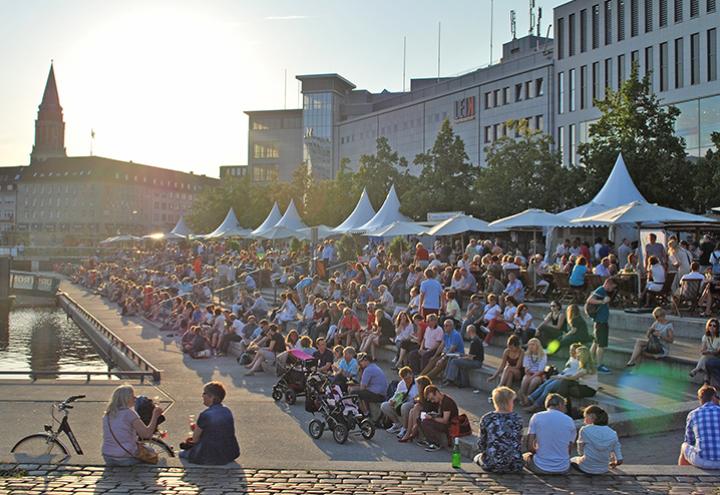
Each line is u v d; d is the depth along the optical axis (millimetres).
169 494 7449
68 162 155250
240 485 7750
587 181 31375
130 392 8703
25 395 14750
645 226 22312
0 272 56094
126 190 154250
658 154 30594
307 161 102562
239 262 36531
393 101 101375
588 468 8023
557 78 64688
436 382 14742
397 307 19344
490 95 77125
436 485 7734
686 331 16062
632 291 18609
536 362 12219
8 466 8445
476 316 17406
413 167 90938
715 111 48312
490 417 8281
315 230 29844
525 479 7930
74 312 40281
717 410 8258
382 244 34188
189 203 173125
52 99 168000
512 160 42281
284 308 23141
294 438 11133
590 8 60250
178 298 28656
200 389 15797
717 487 7523
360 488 7621
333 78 108062
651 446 9695
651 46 53781
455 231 23984
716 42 48344
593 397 11461
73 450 10234
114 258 64625
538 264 21500
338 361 13711
